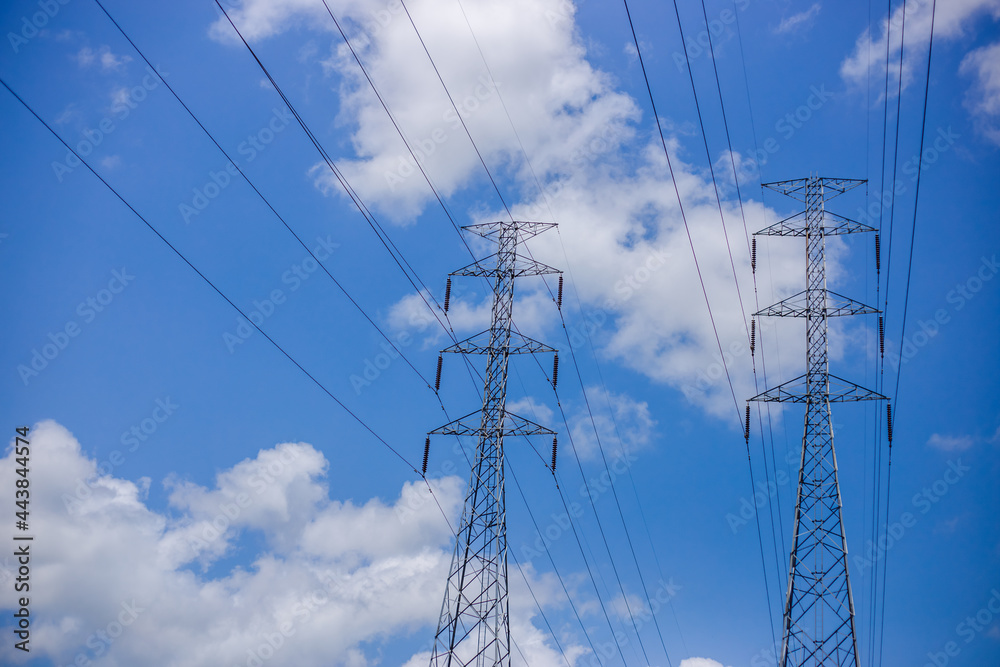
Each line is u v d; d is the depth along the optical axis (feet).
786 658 135.54
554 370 153.07
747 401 154.40
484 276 159.22
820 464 144.25
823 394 148.25
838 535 139.23
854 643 132.57
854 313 151.84
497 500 144.05
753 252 159.94
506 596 139.33
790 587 138.82
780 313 154.30
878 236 154.30
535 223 160.86
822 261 155.12
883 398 145.89
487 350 154.20
